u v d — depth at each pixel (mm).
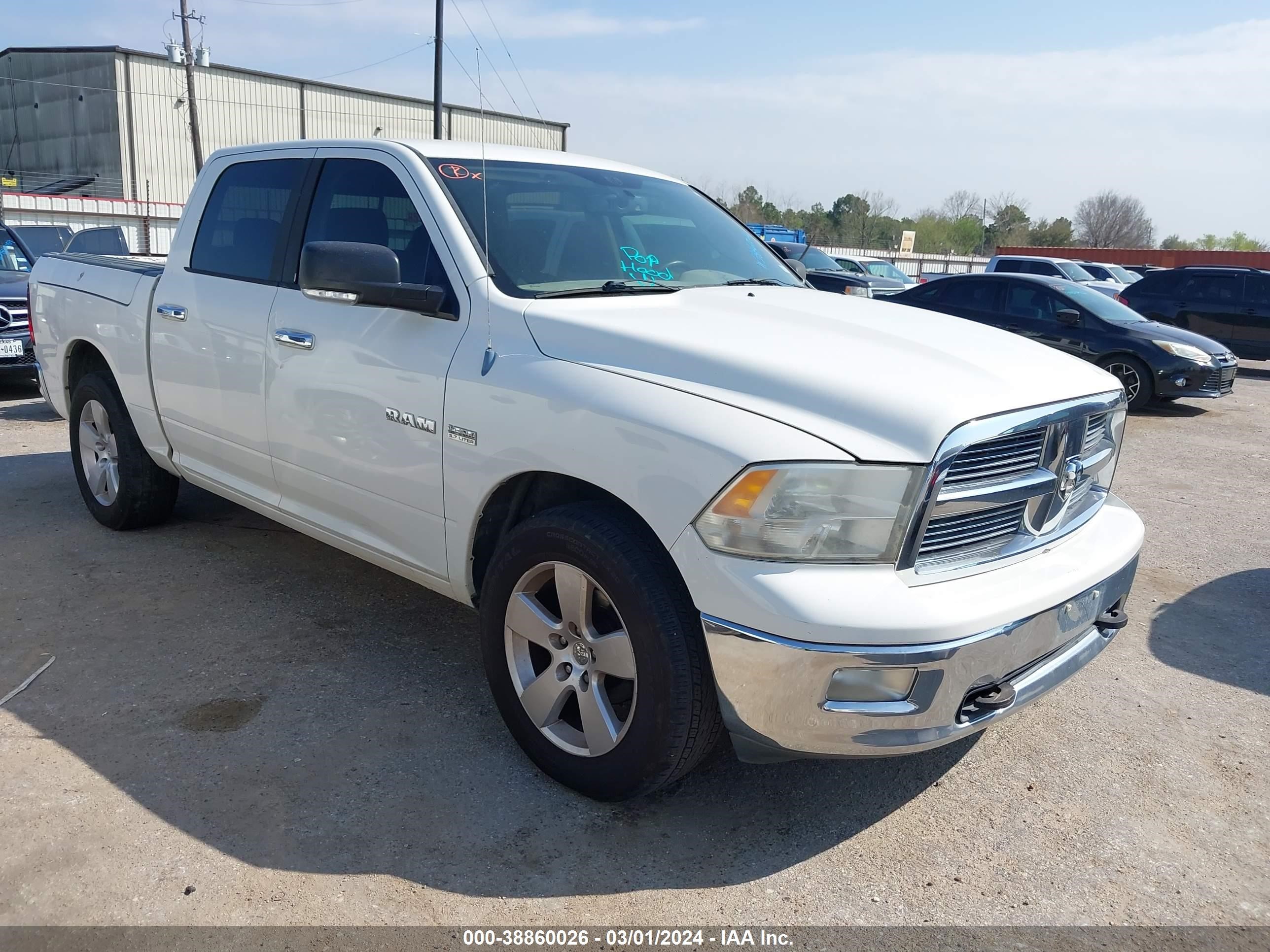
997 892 2582
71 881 2461
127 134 39844
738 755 2627
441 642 3941
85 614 4074
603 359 2762
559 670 2889
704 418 2477
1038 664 2727
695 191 4414
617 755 2725
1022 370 2781
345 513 3584
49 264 5430
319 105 43031
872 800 2990
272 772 2975
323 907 2412
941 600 2395
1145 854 2764
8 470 6359
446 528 3143
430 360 3104
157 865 2533
